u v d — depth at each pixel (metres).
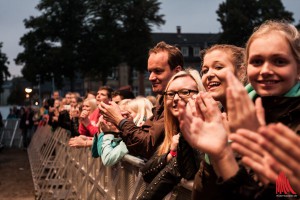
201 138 1.40
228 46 2.36
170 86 2.64
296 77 1.57
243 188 1.39
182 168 2.28
